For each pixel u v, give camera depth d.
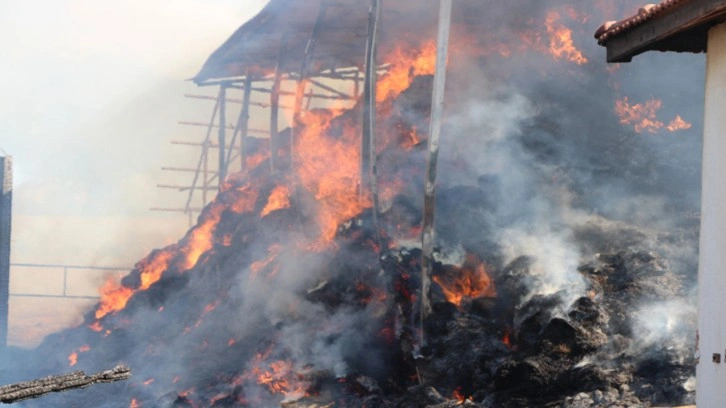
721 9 13.70
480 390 21.50
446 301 23.66
